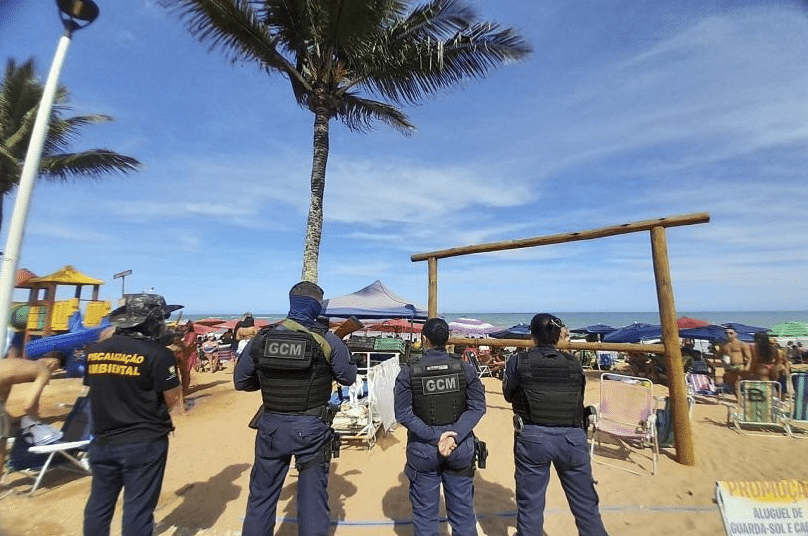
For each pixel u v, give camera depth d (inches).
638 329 605.6
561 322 128.9
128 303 111.1
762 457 207.8
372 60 390.0
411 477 112.8
